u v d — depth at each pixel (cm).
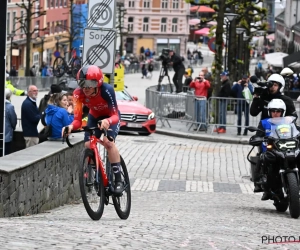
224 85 4216
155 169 2936
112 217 1502
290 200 1617
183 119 4344
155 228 1243
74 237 1045
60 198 1848
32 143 2472
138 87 9606
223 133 4191
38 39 12000
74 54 4297
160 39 18775
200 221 1471
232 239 1158
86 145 1364
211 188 2503
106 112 1377
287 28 13538
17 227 1120
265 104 1922
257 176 1748
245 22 7294
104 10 2328
